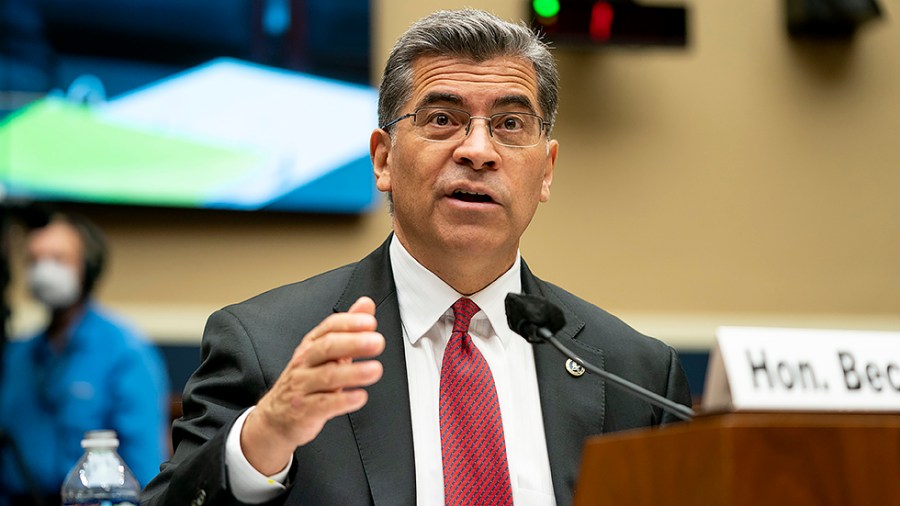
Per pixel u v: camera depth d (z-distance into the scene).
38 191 12.88
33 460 9.57
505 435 5.36
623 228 14.61
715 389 3.72
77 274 10.08
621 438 3.76
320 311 5.56
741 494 3.39
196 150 13.30
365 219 13.86
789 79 15.20
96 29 13.12
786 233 15.02
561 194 14.49
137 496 5.96
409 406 5.29
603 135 14.66
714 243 14.82
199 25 13.37
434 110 5.48
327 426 5.15
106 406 9.94
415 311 5.57
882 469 3.47
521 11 14.21
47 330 10.08
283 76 13.55
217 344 5.39
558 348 4.65
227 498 4.54
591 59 14.73
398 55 5.72
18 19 12.91
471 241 5.34
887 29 15.47
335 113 13.66
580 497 3.86
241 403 5.23
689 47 14.29
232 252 13.55
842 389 3.71
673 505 3.57
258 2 13.52
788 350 3.73
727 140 14.99
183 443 5.19
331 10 13.72
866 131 15.30
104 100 13.10
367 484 5.07
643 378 5.74
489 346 5.58
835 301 15.02
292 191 13.51
